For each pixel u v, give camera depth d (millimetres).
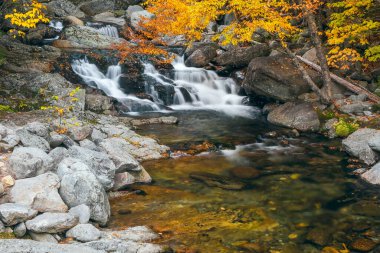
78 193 5820
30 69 13625
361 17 13695
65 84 12742
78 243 5043
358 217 6207
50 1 22953
